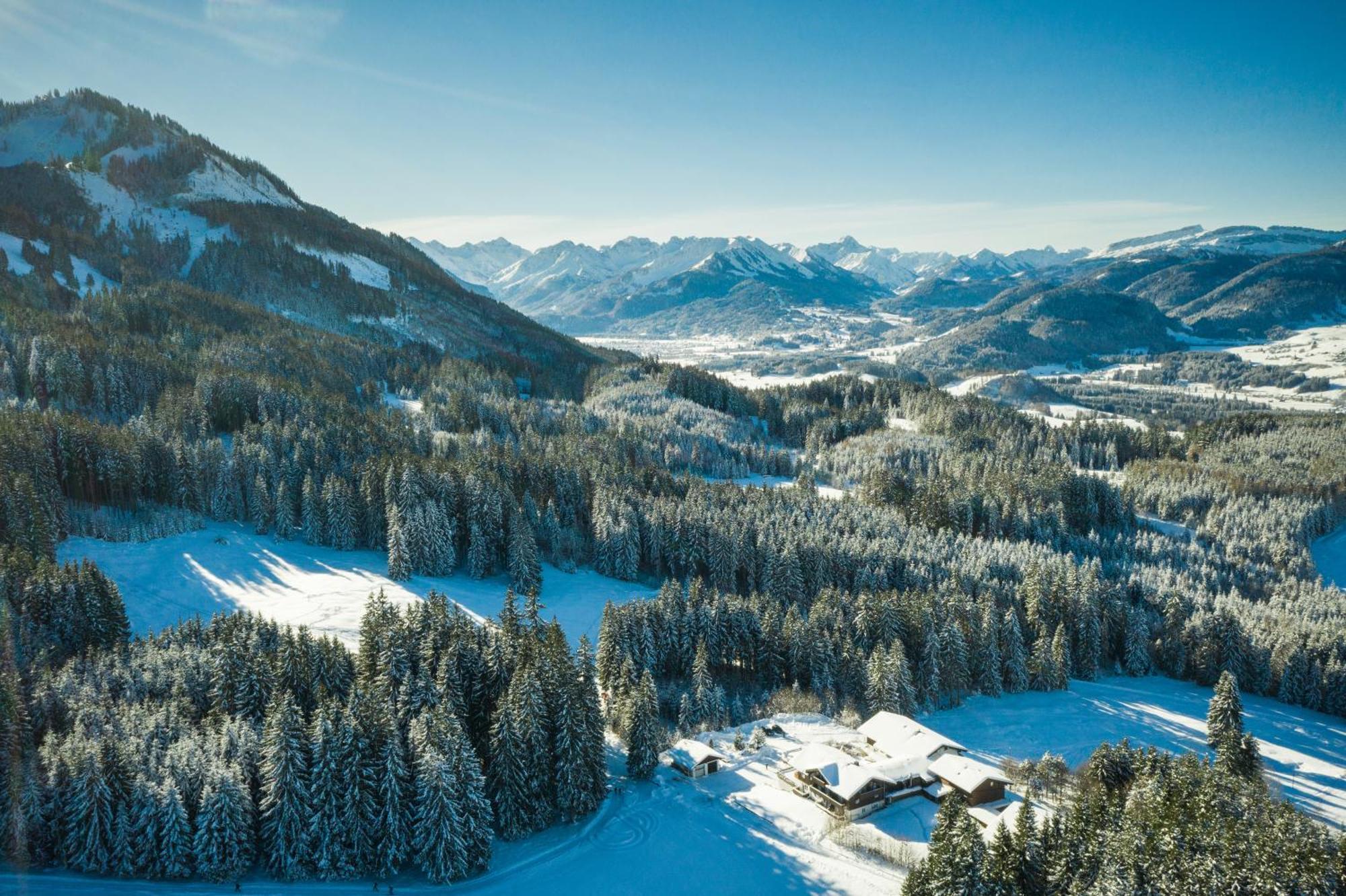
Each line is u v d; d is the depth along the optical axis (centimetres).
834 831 7375
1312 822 6988
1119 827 6806
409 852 6819
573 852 7138
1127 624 13238
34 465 12250
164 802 6391
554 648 8069
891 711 9969
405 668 8169
